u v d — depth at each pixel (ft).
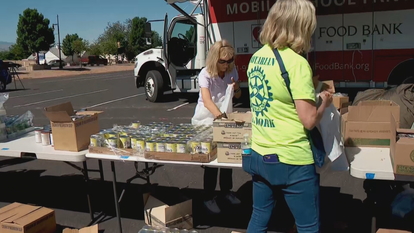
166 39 30.81
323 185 13.61
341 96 11.59
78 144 10.27
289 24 6.23
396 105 9.34
